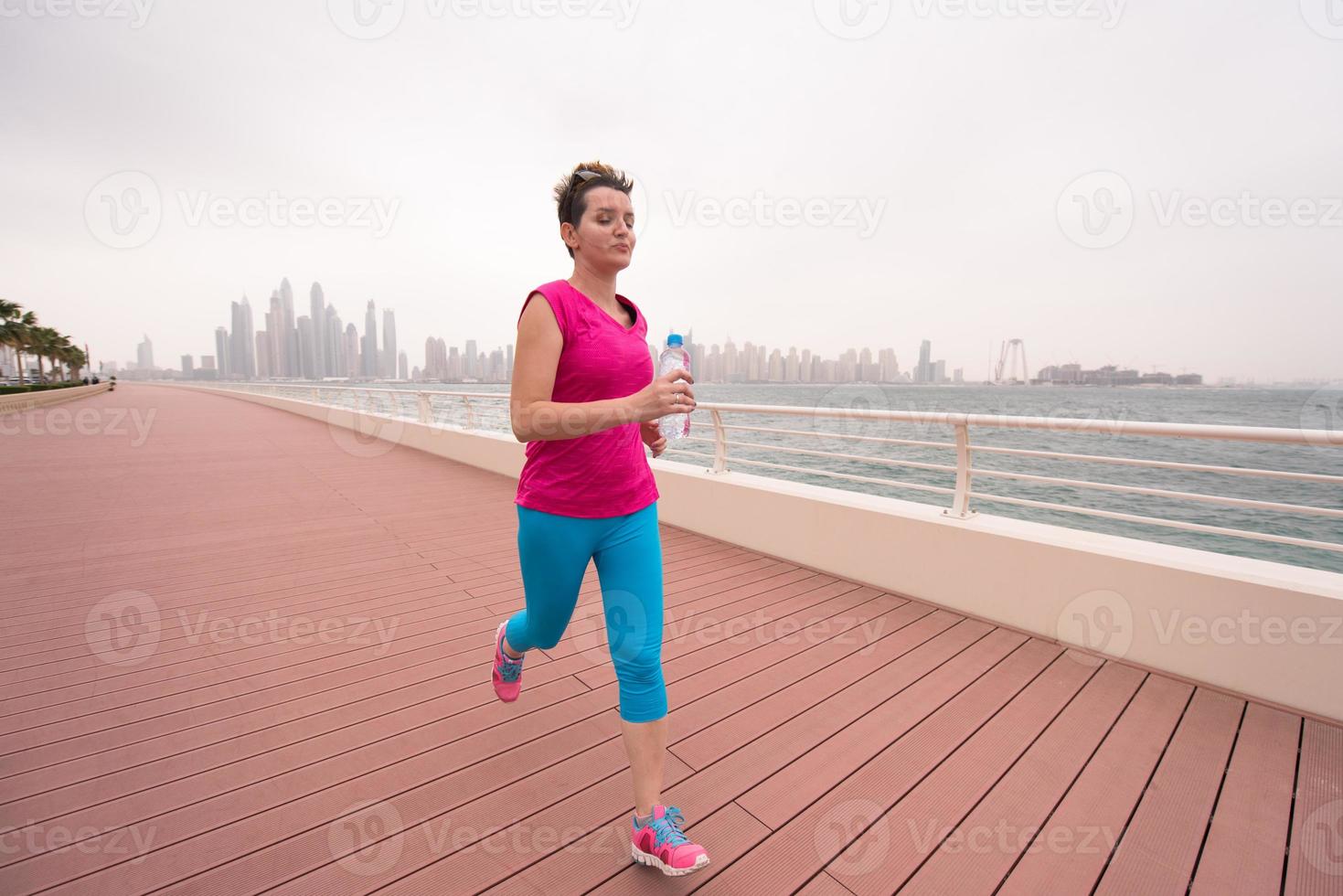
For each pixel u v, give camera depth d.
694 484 4.66
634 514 1.51
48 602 3.35
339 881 1.46
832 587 3.51
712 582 3.59
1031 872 1.50
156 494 6.45
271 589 3.58
